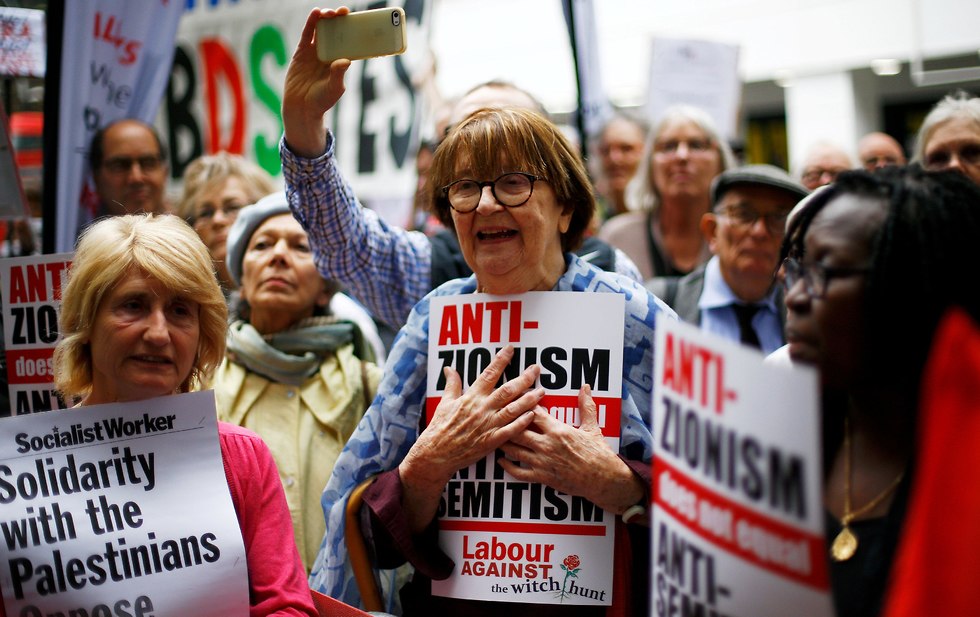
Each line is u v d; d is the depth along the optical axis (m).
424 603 2.32
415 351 2.45
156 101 4.01
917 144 3.61
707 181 4.60
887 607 1.37
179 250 2.11
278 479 2.21
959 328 1.29
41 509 2.02
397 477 2.29
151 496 2.06
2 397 3.02
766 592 1.46
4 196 3.24
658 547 1.68
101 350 2.09
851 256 1.58
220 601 2.03
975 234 1.52
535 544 2.21
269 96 4.60
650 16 10.05
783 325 3.51
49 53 3.72
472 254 2.30
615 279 2.36
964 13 8.70
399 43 2.57
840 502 1.67
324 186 2.91
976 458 1.26
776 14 9.49
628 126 5.80
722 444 1.52
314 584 2.54
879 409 1.64
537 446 2.18
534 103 3.32
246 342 3.18
